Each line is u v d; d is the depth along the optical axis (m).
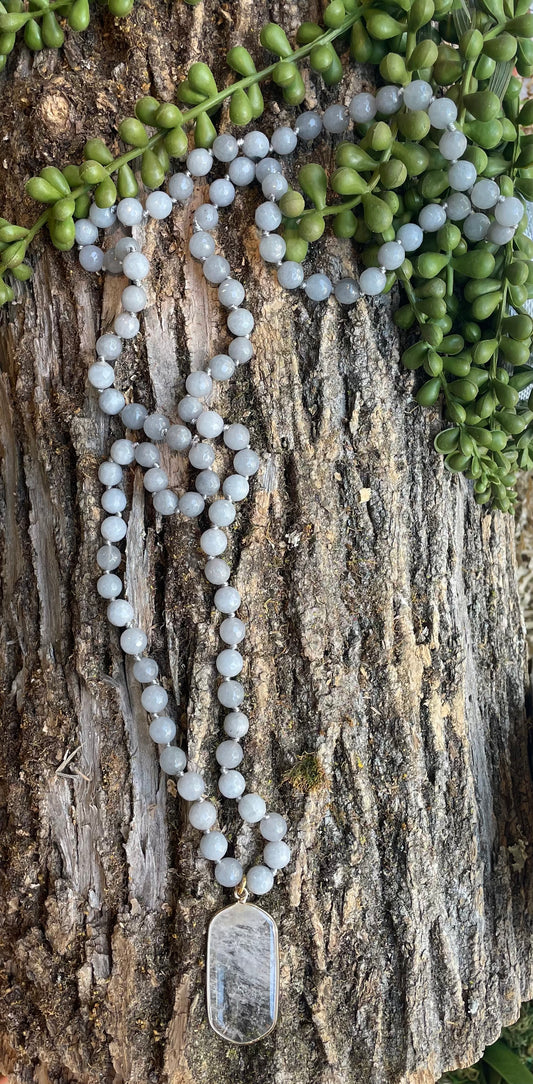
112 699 0.24
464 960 0.26
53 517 0.24
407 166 0.22
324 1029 0.24
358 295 0.23
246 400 0.24
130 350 0.23
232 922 0.23
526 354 0.23
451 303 0.24
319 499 0.24
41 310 0.24
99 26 0.23
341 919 0.24
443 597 0.25
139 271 0.22
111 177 0.22
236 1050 0.24
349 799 0.24
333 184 0.21
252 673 0.24
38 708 0.24
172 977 0.23
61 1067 0.24
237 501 0.24
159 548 0.24
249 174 0.23
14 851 0.24
